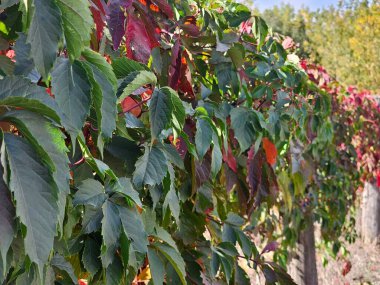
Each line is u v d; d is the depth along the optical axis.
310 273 4.64
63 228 1.09
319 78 4.75
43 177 0.71
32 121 0.72
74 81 0.87
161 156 1.33
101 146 1.04
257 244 5.37
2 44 0.98
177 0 2.12
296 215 4.20
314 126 3.32
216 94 2.17
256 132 2.09
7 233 0.69
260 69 2.43
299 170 3.26
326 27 17.88
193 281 1.85
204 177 1.78
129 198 1.17
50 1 0.76
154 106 1.27
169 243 1.39
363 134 6.14
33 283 0.93
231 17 2.37
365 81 16.08
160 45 1.67
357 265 7.58
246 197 2.22
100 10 1.13
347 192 5.37
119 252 1.18
